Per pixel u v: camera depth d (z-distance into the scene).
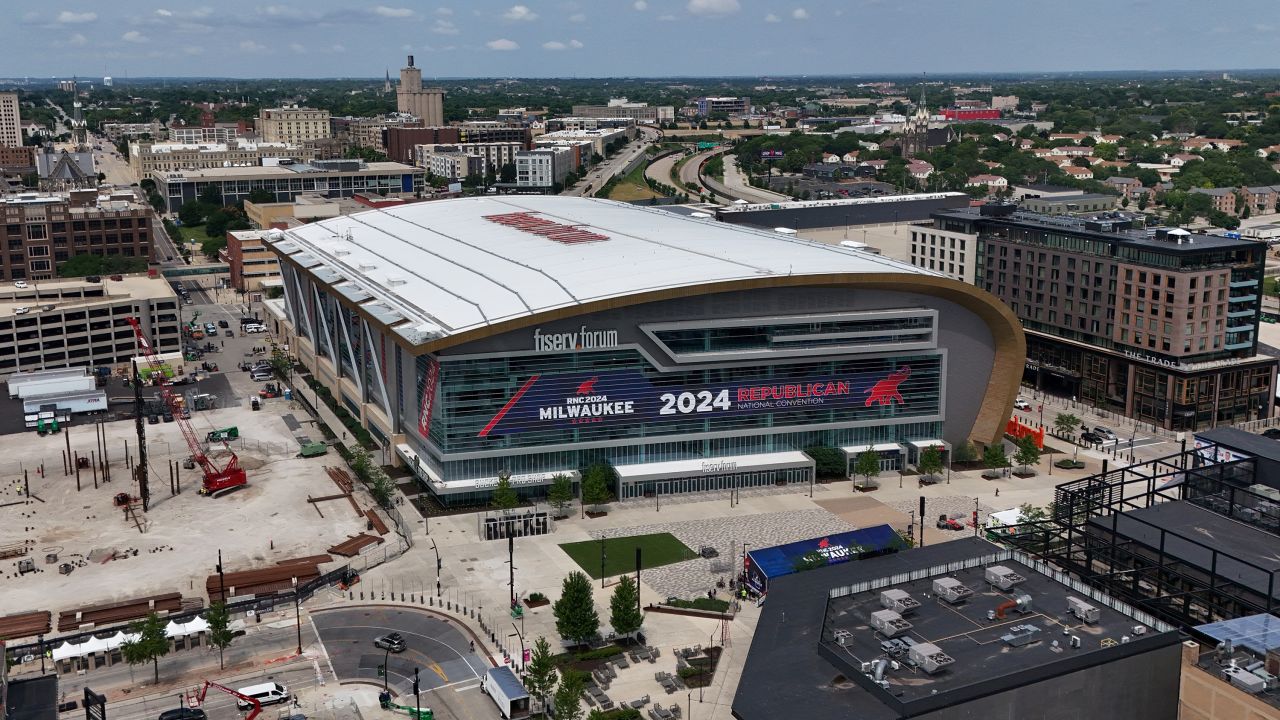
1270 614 110.06
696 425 189.62
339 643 136.62
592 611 133.12
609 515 176.62
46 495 188.75
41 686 117.75
